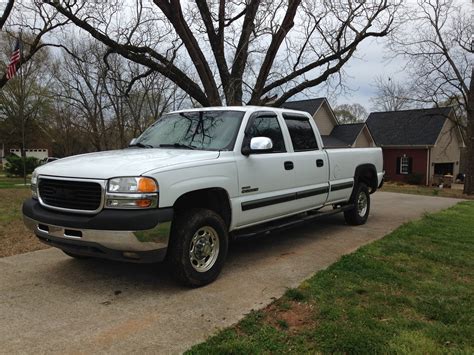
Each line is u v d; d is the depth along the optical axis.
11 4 12.09
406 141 36.69
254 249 5.96
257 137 4.90
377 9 10.80
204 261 4.44
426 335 3.23
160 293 4.16
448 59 24.38
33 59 31.42
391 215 9.48
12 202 11.07
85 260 5.32
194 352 2.96
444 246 6.06
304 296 4.01
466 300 3.96
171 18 8.86
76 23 9.25
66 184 4.08
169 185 3.96
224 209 4.74
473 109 25.69
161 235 3.87
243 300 3.96
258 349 2.99
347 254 5.47
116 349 3.05
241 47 9.84
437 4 26.56
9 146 51.00
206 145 4.94
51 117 43.59
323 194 6.50
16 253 5.68
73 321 3.51
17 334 3.28
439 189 30.22
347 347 3.01
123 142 27.66
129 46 9.73
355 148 7.71
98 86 31.03
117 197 3.80
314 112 30.53
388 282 4.43
